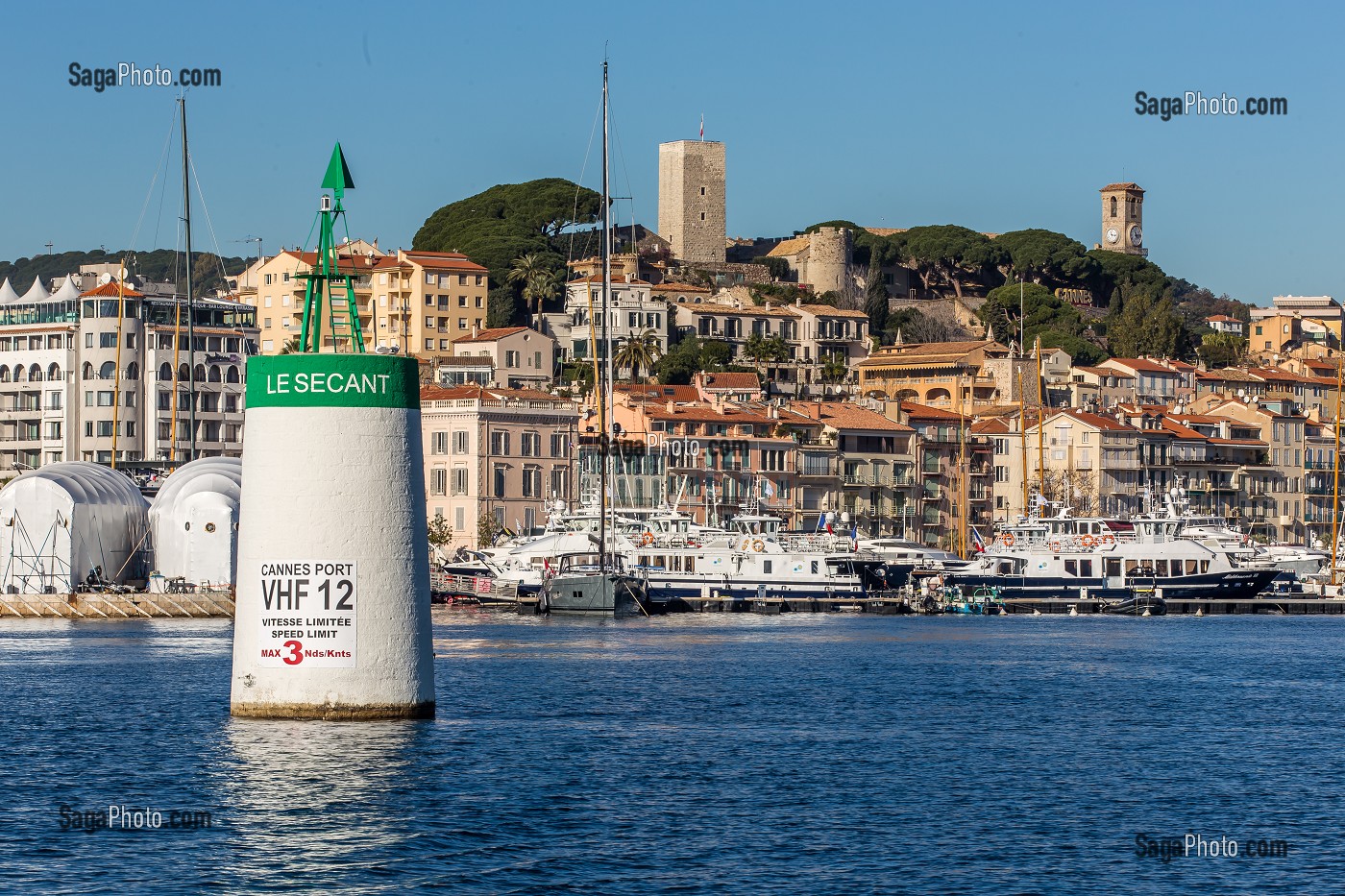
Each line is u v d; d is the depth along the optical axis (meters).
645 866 61.44
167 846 62.38
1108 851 65.62
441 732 80.88
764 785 75.50
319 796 68.25
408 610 73.00
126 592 198.88
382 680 72.56
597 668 123.75
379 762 72.25
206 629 170.88
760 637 161.00
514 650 140.50
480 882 59.00
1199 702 108.81
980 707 104.25
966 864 63.00
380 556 72.31
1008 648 150.50
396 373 72.56
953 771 80.12
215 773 71.50
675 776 76.62
